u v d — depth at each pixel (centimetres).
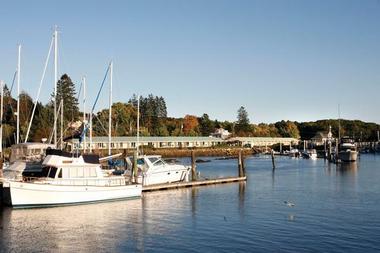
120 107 16638
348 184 5794
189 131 18500
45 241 2659
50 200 3591
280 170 8544
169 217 3391
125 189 4119
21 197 3466
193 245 2580
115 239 2717
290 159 13112
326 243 2609
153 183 5006
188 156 14112
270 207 3862
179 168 5319
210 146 16275
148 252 2448
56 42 5378
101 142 11944
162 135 16800
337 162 10762
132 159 4756
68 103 12762
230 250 2473
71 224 3095
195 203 4059
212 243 2619
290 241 2656
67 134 8812
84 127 5612
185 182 5238
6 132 8188
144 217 3381
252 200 4275
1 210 3434
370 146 19612
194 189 5084
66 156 3797
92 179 3894
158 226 3073
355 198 4447
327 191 5028
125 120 15800
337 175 7300
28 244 2592
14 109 9806
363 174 7500
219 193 4772
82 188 3775
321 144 19400
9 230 2895
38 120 10069
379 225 3092
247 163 10988
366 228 2997
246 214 3522
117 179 4122
